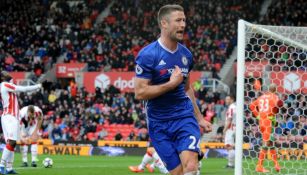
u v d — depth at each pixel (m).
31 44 53.03
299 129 14.04
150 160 19.50
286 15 50.94
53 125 39.44
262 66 14.38
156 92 8.43
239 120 11.58
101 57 49.44
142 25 53.69
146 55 8.68
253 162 14.23
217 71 45.16
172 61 8.77
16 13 57.06
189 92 9.30
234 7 53.09
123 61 47.78
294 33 12.13
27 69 49.28
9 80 18.00
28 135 22.06
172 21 8.61
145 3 55.88
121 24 54.28
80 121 39.94
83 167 22.44
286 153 14.27
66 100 42.94
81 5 58.06
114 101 41.81
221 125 37.75
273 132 14.67
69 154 34.94
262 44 14.30
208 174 18.84
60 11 57.38
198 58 46.69
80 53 50.50
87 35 53.06
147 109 8.99
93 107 41.66
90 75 46.19
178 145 8.74
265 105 14.77
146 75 8.70
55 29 54.44
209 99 39.84
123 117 40.00
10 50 52.62
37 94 43.28
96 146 35.19
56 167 22.30
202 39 49.59
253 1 53.22
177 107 8.84
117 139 37.66
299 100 14.09
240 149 11.55
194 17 52.69
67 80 48.81
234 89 43.22
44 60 50.41
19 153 33.94
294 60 13.32
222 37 49.56
